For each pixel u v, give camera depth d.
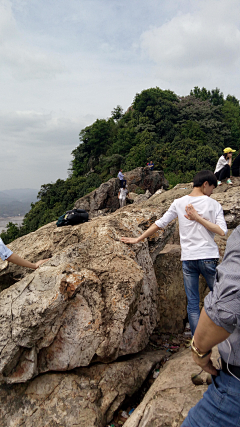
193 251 2.67
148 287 3.37
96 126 61.25
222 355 1.34
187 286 2.80
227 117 70.44
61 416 2.43
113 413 2.54
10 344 2.41
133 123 59.62
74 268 2.75
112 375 2.69
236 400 1.27
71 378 2.62
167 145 51.00
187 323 3.77
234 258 1.23
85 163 63.31
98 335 2.55
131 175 27.83
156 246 3.87
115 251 3.10
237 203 5.62
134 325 3.01
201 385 2.27
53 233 3.96
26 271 3.68
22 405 2.50
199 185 2.85
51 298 2.46
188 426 1.42
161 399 2.23
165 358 3.11
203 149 46.03
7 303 2.58
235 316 1.12
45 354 2.58
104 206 26.05
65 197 46.00
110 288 2.71
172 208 2.93
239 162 9.34
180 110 61.31
